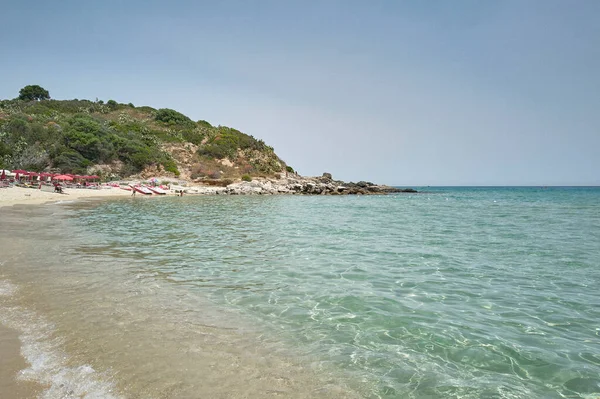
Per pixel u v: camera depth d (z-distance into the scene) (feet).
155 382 14.38
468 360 17.56
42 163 200.13
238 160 281.74
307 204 139.13
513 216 96.37
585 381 15.75
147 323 20.53
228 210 102.63
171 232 57.47
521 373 16.44
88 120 238.07
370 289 28.86
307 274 33.19
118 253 39.65
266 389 14.42
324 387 14.82
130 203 119.24
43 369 14.87
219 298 25.84
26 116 242.37
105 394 13.30
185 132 300.20
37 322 19.83
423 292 28.37
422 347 18.88
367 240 53.36
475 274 34.12
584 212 110.93
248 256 40.52
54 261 34.22
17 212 77.36
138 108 354.13
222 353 17.37
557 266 37.70
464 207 133.39
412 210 116.47
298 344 18.83
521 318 23.16
